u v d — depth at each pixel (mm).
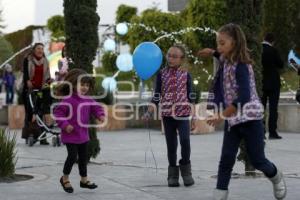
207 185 8258
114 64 26406
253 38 8656
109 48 21219
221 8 25438
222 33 6543
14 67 34531
